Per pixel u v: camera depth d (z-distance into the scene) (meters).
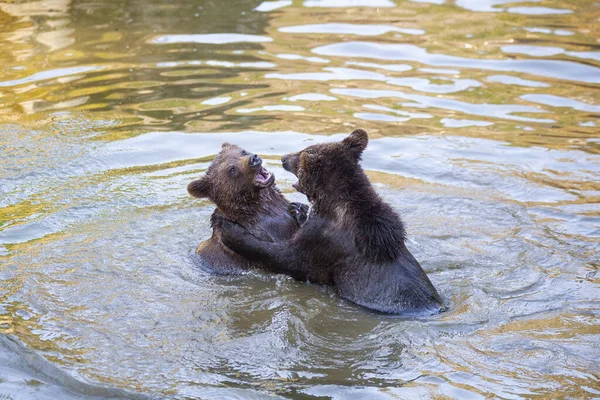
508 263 11.17
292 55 20.14
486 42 21.08
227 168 11.87
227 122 16.20
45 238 11.97
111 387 8.36
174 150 15.05
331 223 10.72
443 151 15.05
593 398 7.90
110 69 19.08
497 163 14.57
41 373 8.66
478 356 8.77
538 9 24.03
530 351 8.84
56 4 24.09
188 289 10.75
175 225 12.59
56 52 20.14
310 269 11.02
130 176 14.10
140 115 16.62
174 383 8.42
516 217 12.57
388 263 10.22
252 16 23.30
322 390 8.21
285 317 9.90
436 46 20.89
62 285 10.66
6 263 11.18
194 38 21.31
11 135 15.57
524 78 18.72
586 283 10.54
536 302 10.06
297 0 25.03
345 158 10.75
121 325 9.70
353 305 10.27
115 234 12.16
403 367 8.61
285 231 12.08
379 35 21.69
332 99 17.48
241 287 10.93
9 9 23.53
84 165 14.43
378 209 10.44
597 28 22.00
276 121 16.23
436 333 9.32
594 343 8.98
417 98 17.59
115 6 23.94
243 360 8.89
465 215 12.71
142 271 11.16
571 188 13.54
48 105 17.06
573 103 17.31
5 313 9.92
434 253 11.50
